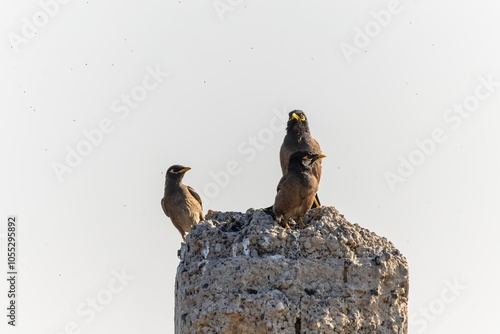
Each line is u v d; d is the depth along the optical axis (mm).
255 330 15633
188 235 16672
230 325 15656
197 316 15734
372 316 16000
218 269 15961
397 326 16109
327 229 16266
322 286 15969
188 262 16469
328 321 15727
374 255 16250
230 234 16438
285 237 16188
